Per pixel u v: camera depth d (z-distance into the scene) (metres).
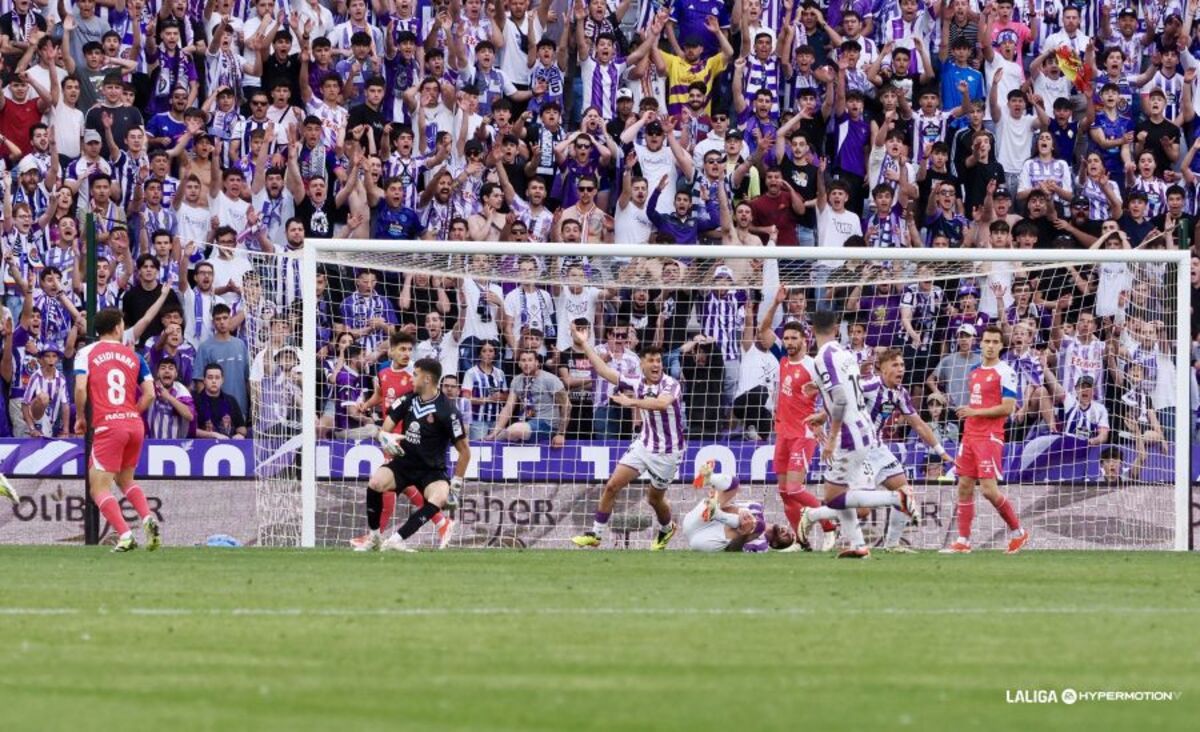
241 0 67.12
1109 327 59.50
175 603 30.50
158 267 59.16
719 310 59.03
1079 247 67.75
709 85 69.75
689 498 56.31
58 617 28.12
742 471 56.81
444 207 64.31
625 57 70.06
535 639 25.25
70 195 60.34
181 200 61.78
